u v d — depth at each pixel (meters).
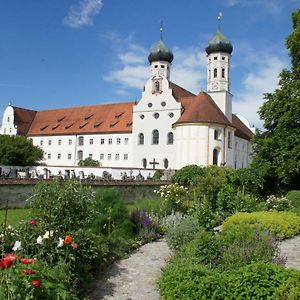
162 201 22.00
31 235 9.49
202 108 62.41
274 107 31.56
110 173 52.56
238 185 30.02
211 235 11.05
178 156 62.19
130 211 17.73
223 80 73.12
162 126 68.44
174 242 13.78
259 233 11.01
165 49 75.12
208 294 7.68
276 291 7.02
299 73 31.12
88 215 11.23
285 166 29.38
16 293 6.64
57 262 9.10
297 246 15.50
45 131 86.12
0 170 50.81
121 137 75.75
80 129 81.69
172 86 73.19
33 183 26.31
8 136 59.69
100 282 11.03
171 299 8.00
